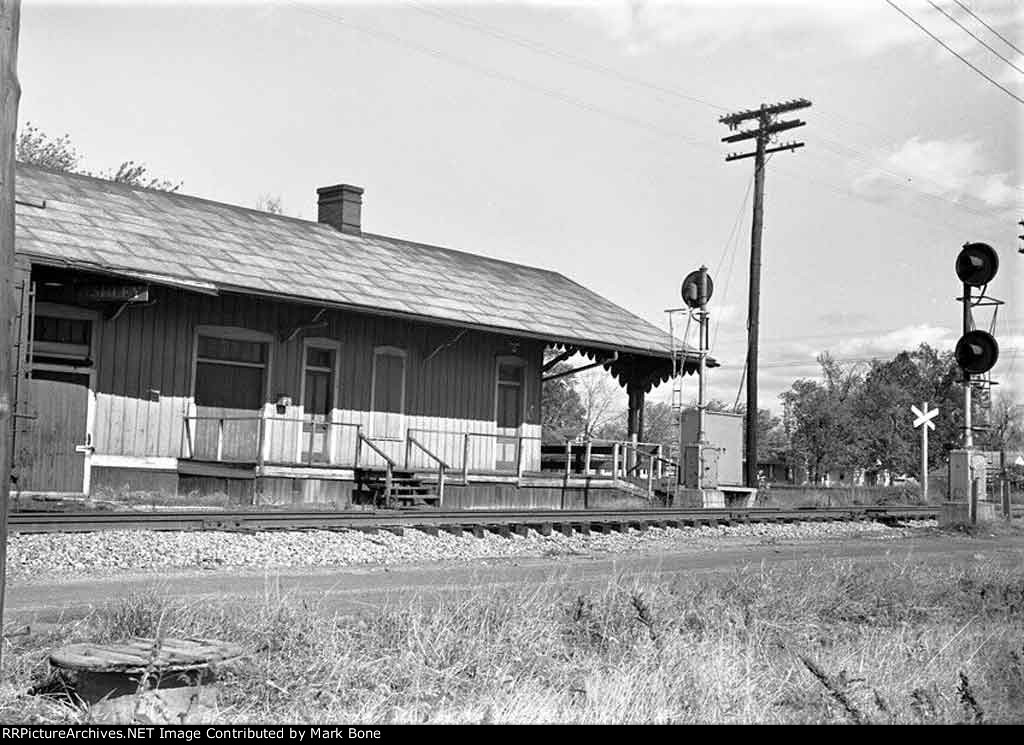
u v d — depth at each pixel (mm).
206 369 23406
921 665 8695
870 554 18453
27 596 10562
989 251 24844
